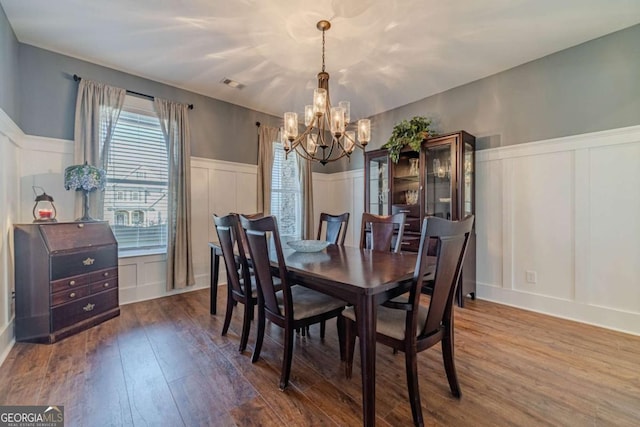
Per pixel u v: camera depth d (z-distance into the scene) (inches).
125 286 122.1
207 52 108.0
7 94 87.0
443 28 92.9
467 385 66.2
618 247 96.0
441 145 124.9
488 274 126.2
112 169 122.2
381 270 62.9
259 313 75.6
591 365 74.4
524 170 115.7
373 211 157.1
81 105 110.3
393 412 57.5
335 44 102.2
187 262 135.3
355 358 79.2
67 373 70.4
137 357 78.2
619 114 95.2
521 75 116.1
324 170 203.0
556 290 108.6
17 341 85.6
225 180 153.5
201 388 65.1
